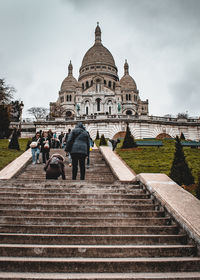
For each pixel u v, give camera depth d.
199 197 7.77
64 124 41.94
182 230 5.11
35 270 3.98
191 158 18.11
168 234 5.22
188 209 5.52
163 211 5.99
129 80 91.56
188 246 4.57
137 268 4.07
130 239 4.86
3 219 5.56
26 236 4.82
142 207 6.33
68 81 91.44
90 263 4.05
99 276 3.78
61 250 4.42
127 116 42.12
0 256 4.34
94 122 41.44
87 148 9.34
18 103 69.38
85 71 89.56
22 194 6.96
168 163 16.33
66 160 15.87
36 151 14.05
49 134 19.64
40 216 5.89
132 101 87.12
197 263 4.15
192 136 43.53
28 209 6.22
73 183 7.72
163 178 7.64
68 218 5.57
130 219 5.59
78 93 76.88
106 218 5.60
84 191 7.30
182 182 10.16
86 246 4.50
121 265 4.07
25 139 38.44
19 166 11.86
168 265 4.11
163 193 6.41
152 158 18.61
